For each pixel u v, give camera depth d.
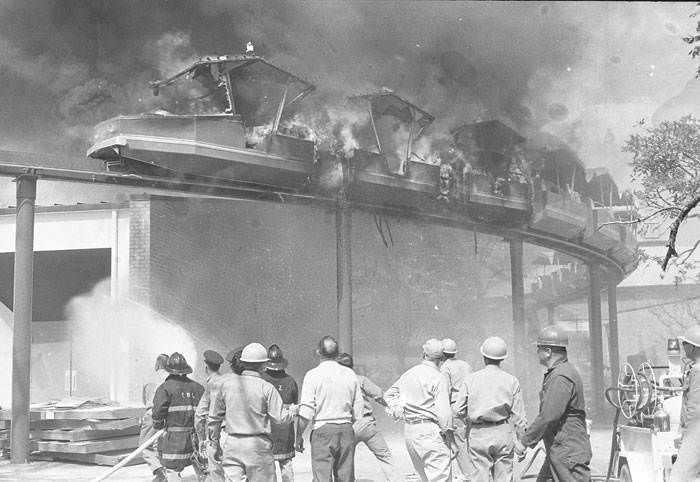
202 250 16.77
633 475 6.71
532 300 34.03
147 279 14.95
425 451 6.31
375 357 24.94
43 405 12.23
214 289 17.03
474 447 5.86
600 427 20.84
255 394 5.77
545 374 5.48
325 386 6.22
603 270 26.22
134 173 12.66
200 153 12.41
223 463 5.77
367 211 15.18
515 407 5.84
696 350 4.82
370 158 14.55
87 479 9.70
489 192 16.52
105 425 11.38
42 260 15.63
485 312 30.14
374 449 7.68
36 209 15.70
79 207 15.54
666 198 11.34
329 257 21.17
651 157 11.21
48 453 11.53
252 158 13.02
